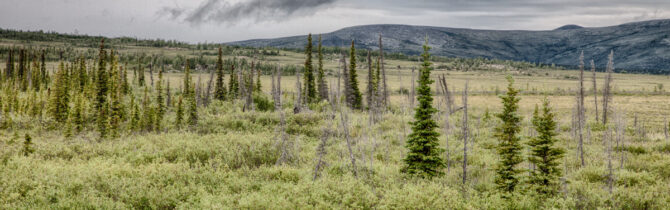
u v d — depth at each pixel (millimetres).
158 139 28469
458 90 125688
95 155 22344
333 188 14180
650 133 33250
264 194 12953
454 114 46469
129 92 71938
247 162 20375
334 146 26172
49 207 11078
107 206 11352
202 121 40500
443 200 11977
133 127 37656
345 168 18500
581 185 14336
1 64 174125
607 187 13883
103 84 52156
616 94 106188
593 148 24594
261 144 24594
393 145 26656
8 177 13711
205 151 21875
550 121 13211
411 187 13359
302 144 27156
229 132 32969
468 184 14742
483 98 93812
